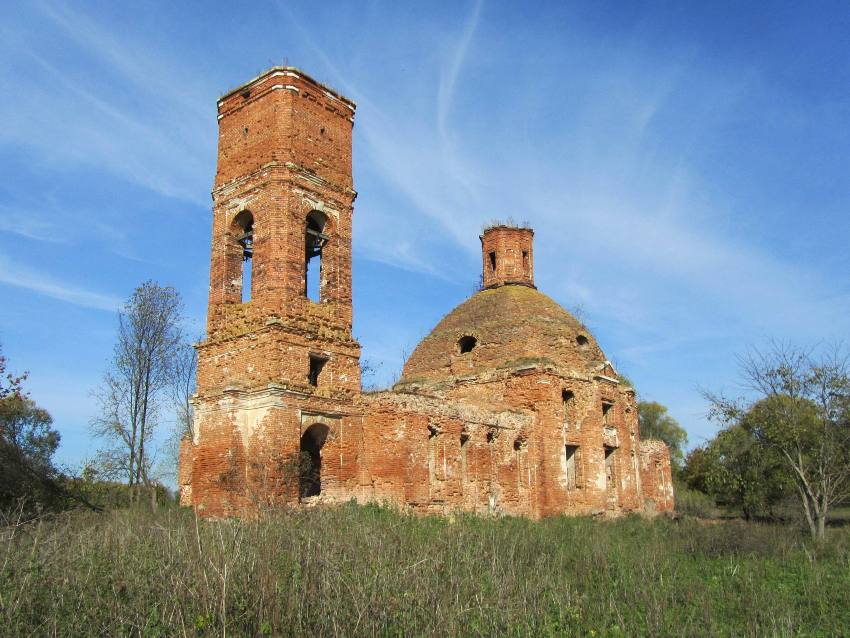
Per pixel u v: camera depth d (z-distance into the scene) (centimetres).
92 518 1927
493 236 3728
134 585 962
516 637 939
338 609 873
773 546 1875
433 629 870
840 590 1338
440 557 1118
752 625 1088
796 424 2434
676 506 4106
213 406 2267
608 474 3322
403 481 2303
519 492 2788
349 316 2489
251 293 2355
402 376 3497
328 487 2306
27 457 2777
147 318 3516
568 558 1593
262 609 870
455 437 2533
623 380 4897
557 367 3064
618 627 1038
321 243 2536
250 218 2514
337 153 2584
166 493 3550
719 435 3117
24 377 2642
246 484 2045
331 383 2361
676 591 1305
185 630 806
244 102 2545
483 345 3238
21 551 1055
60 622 868
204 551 1023
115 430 3338
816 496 2430
